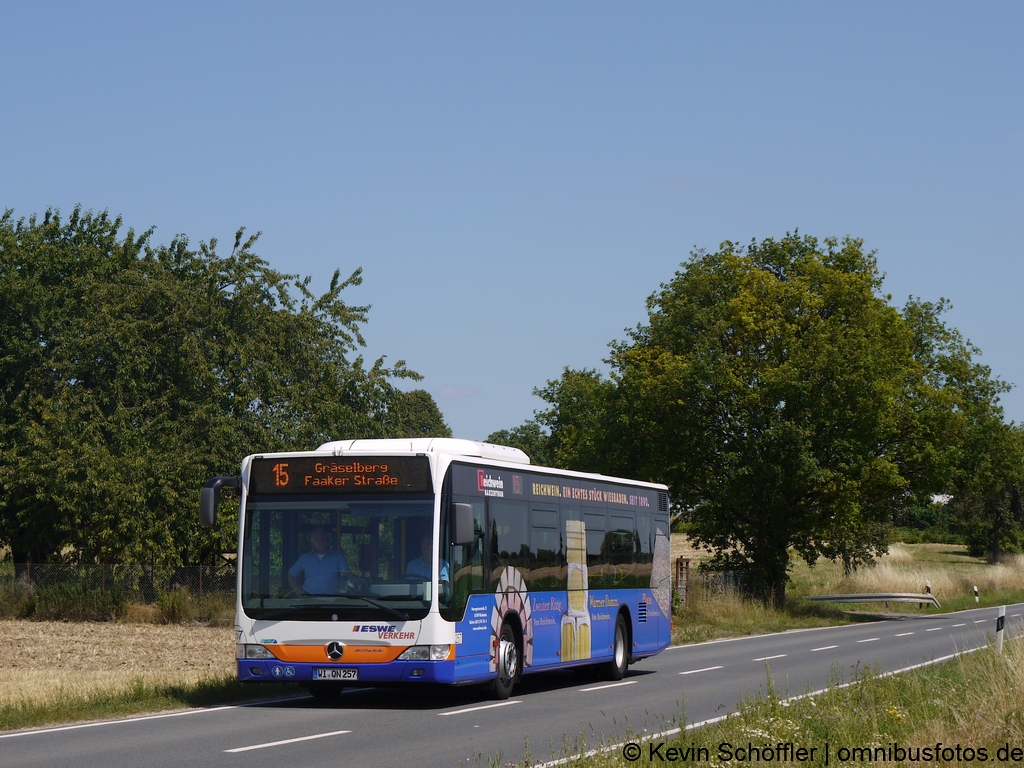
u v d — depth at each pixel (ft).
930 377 177.06
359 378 162.61
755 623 135.95
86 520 140.05
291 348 158.81
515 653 61.77
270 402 154.81
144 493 138.72
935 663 75.97
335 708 56.95
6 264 159.22
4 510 146.30
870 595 170.60
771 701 45.91
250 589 56.24
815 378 149.79
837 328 153.58
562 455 176.24
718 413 156.97
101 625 125.90
